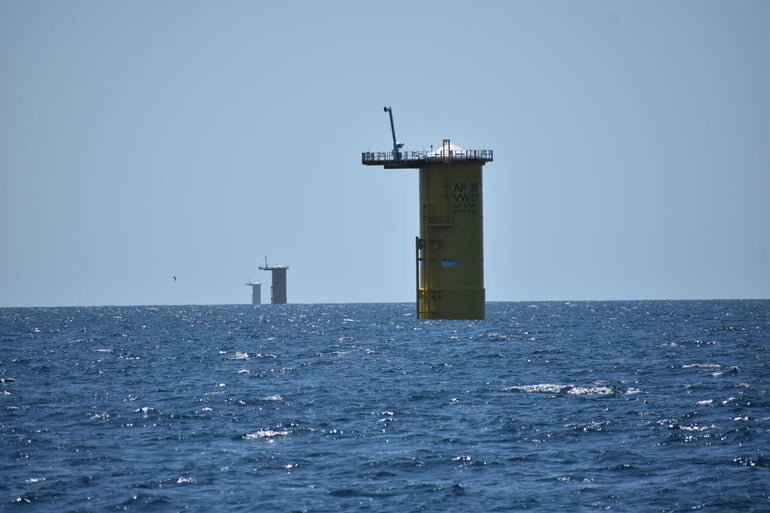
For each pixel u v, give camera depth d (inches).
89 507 5113.2
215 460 6161.4
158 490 5418.3
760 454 6097.4
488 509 5017.2
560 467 5880.9
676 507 5007.4
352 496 5270.7
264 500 5206.7
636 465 5895.7
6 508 5108.3
